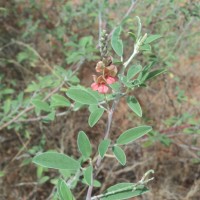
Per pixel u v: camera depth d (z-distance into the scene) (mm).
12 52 4191
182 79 4125
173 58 3389
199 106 3805
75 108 2240
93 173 1665
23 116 3068
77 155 3627
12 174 3420
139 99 3793
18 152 3379
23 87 3994
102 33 1725
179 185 3732
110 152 3451
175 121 3430
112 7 3756
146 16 3439
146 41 1649
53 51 4199
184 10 3250
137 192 1618
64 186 1577
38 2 4344
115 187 1635
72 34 3941
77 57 3217
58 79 3146
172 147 3691
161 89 3836
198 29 3836
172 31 3484
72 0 4148
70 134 3607
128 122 3688
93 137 3650
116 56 3607
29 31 3949
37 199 3465
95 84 1593
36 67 4184
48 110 2396
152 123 3641
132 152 3652
